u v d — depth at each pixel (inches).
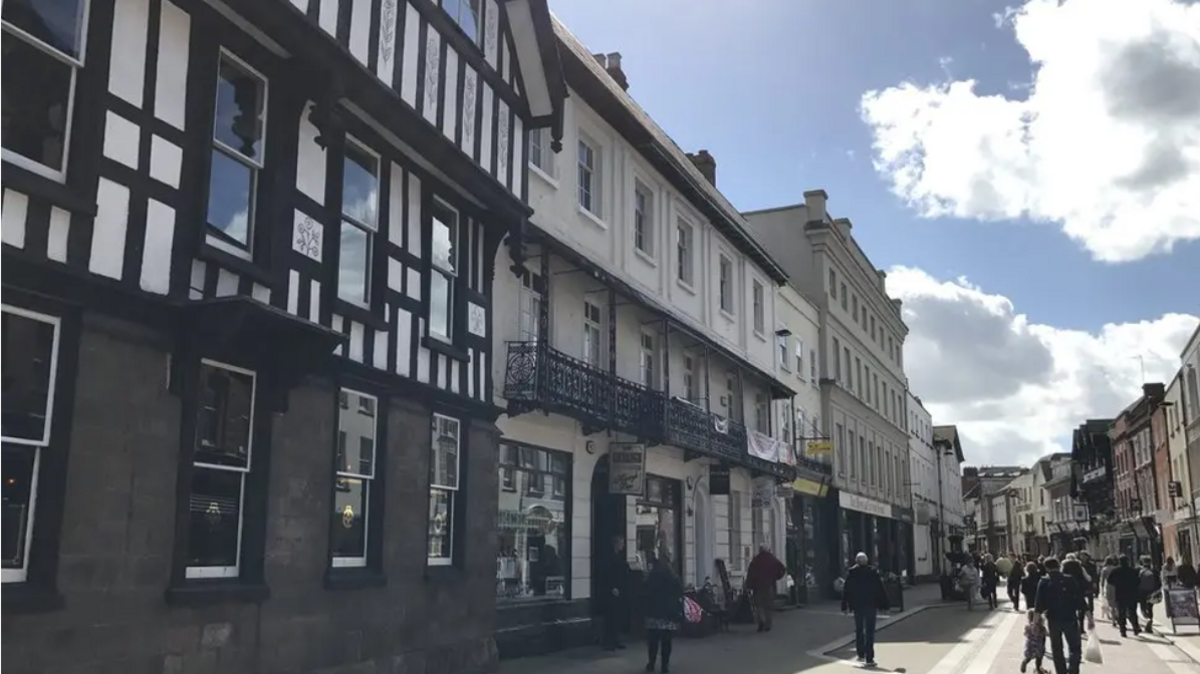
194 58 299.6
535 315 593.3
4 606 227.8
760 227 1405.0
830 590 1270.9
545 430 586.2
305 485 343.3
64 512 246.1
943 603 1256.8
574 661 523.5
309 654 339.0
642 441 673.0
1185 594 826.2
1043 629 518.6
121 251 267.7
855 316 1565.0
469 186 456.1
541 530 581.3
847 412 1434.5
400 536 402.3
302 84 342.6
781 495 994.1
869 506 1493.6
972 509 5339.6
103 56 265.3
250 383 321.4
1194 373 1598.2
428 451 429.1
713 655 583.8
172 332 284.4
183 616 283.0
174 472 281.4
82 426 253.1
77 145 255.9
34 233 243.8
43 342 247.0
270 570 322.7
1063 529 3437.5
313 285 351.6
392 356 405.7
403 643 398.9
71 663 244.8
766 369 1069.8
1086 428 2807.6
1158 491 2006.6
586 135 687.7
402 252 417.7
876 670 537.0
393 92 382.3
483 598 468.8
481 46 478.3
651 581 507.5
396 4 396.5
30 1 246.8
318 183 358.6
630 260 735.7
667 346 736.3
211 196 309.0
